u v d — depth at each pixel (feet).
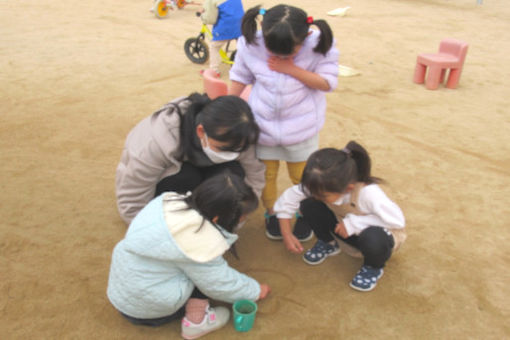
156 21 28.12
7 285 7.88
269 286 8.07
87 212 9.93
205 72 9.64
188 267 6.40
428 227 9.66
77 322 7.24
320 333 7.15
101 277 8.14
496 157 12.73
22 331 7.03
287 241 8.26
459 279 8.29
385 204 7.29
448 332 7.22
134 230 6.37
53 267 8.34
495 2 38.68
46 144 12.82
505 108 16.28
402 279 8.27
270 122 8.26
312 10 31.99
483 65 21.31
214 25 18.24
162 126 7.74
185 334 6.94
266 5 32.76
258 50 7.79
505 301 7.83
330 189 6.89
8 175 11.22
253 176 8.81
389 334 7.17
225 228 6.48
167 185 8.43
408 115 15.46
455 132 14.24
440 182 11.40
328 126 14.48
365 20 29.76
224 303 7.72
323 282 8.21
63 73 18.66
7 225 9.41
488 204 10.52
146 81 18.06
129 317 6.87
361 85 18.24
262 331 7.15
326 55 7.82
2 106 15.29
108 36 24.44
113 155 12.34
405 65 20.98
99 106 15.53
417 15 32.09
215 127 6.70
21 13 29.22
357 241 8.07
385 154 12.76
